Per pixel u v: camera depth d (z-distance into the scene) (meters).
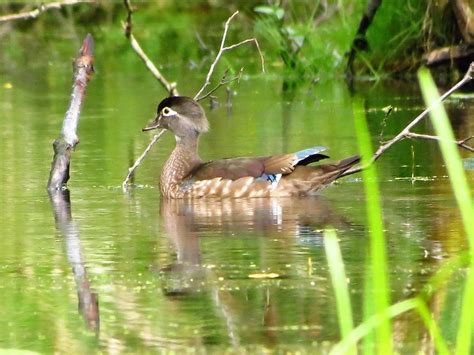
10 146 20.38
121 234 13.02
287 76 29.95
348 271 11.04
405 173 16.80
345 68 30.30
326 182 15.40
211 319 9.70
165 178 15.72
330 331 9.34
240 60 33.50
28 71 33.50
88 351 8.98
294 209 14.39
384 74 29.95
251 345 9.05
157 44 35.84
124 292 10.55
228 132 21.55
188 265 11.43
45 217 14.17
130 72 33.16
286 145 19.62
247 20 36.47
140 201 15.32
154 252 12.04
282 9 29.00
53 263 11.66
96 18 39.03
